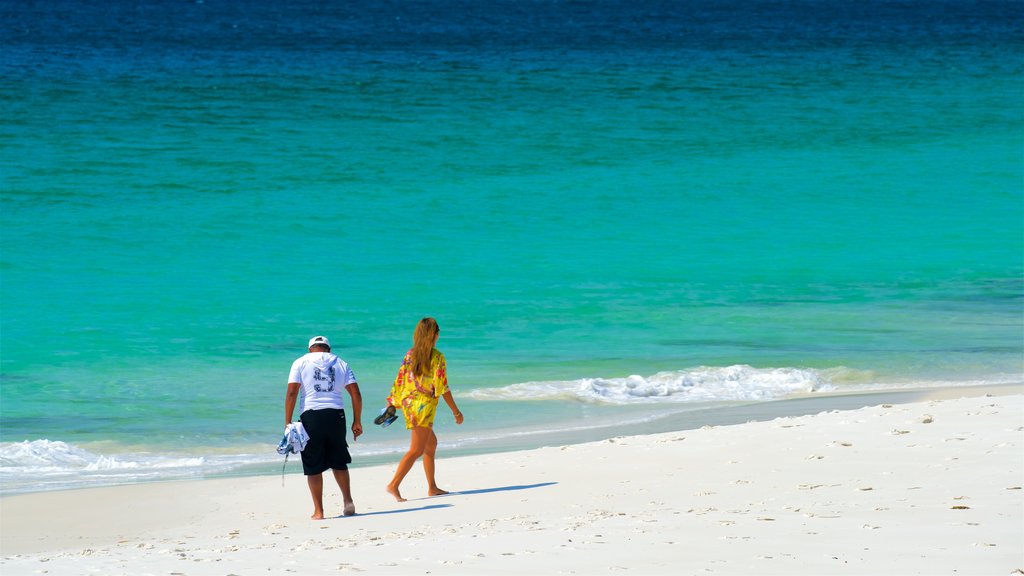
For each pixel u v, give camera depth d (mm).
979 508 18281
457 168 98688
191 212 79125
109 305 55469
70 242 69625
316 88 148375
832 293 60312
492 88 152500
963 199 90000
